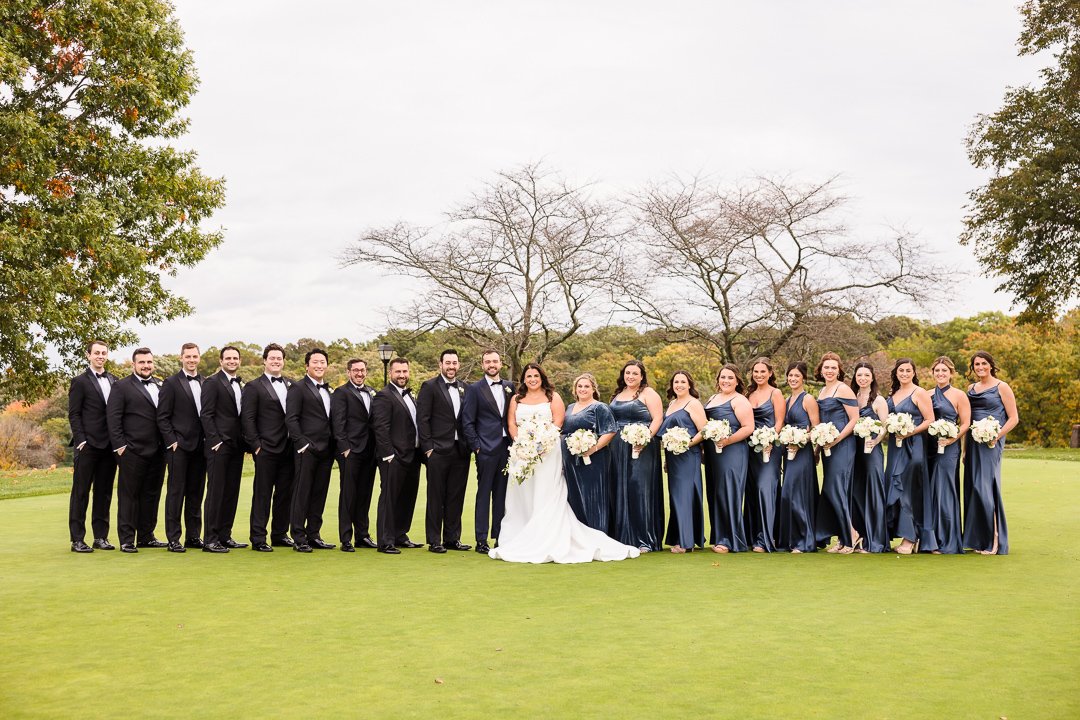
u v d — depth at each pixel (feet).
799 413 28.35
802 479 28.30
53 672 14.30
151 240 65.72
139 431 27.58
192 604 19.45
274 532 29.48
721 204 76.18
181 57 65.16
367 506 29.53
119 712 12.35
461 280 82.23
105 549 27.86
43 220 56.80
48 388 65.57
